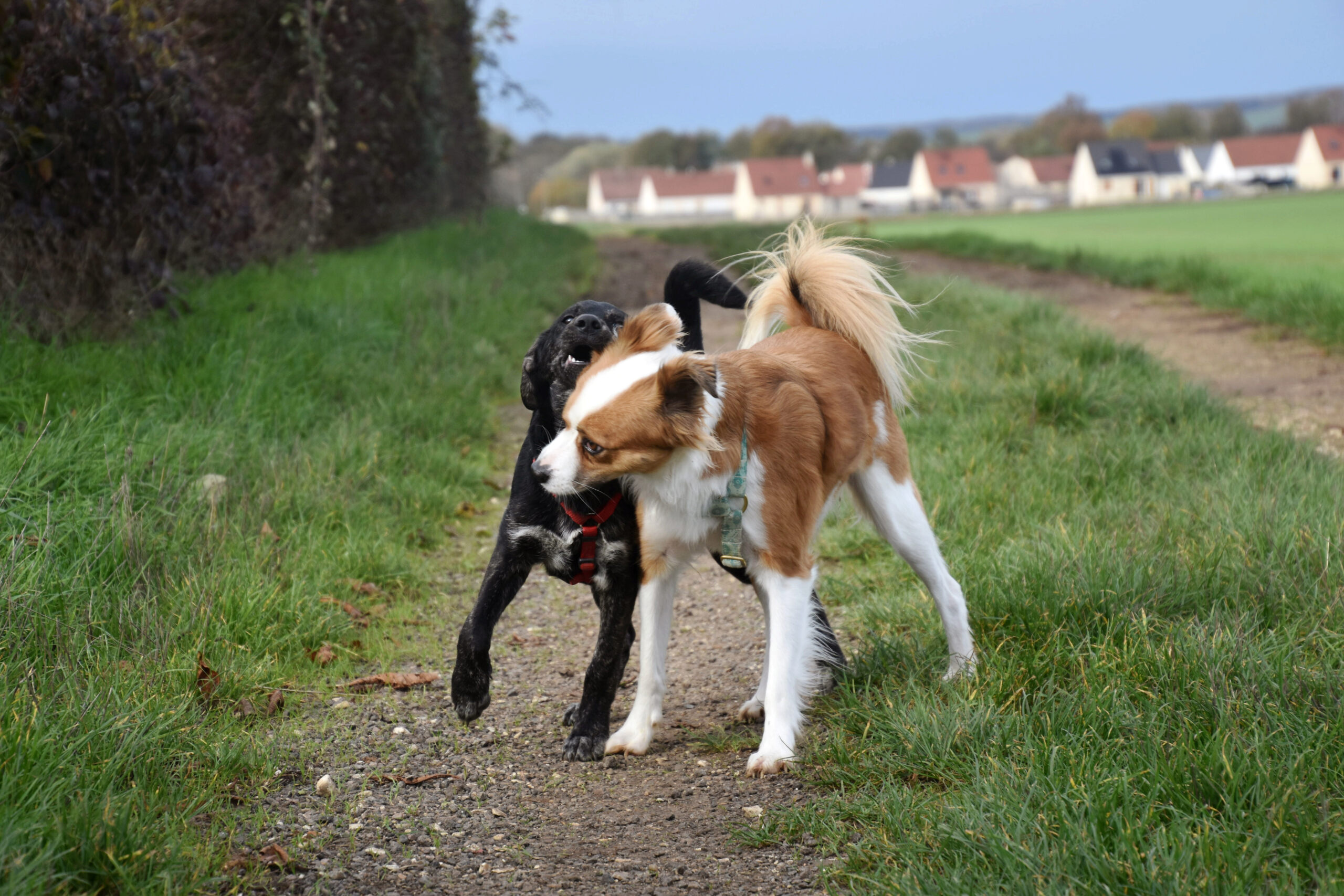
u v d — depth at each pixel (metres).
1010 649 3.69
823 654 3.85
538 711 3.89
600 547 3.52
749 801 3.15
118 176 6.48
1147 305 14.23
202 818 2.90
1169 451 5.89
